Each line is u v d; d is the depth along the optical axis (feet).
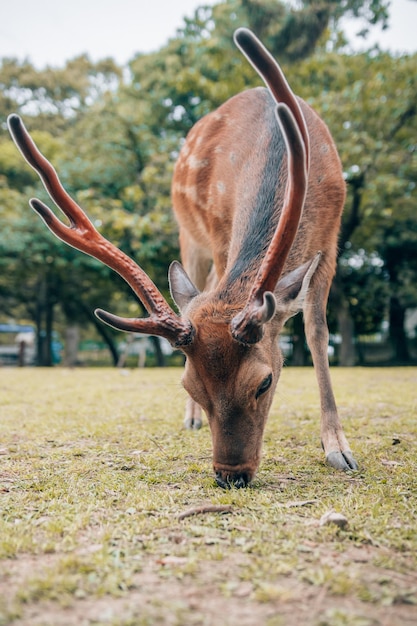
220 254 14.20
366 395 20.80
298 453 11.97
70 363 81.97
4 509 8.32
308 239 11.82
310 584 5.90
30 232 58.49
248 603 5.53
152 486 9.60
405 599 5.62
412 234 64.13
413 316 107.96
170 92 57.88
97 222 52.37
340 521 7.36
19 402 19.94
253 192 11.94
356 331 76.59
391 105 46.39
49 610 5.42
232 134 14.30
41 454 11.95
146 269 60.59
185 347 9.02
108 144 57.16
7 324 125.59
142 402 19.70
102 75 89.40
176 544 6.91
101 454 11.96
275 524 7.55
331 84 50.75
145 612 5.37
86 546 6.89
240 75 50.65
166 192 55.52
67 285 74.08
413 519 7.76
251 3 28.73
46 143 71.05
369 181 48.73
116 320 8.81
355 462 10.80
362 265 69.26
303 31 28.99
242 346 8.87
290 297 9.65
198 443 12.96
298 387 24.36
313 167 12.39
